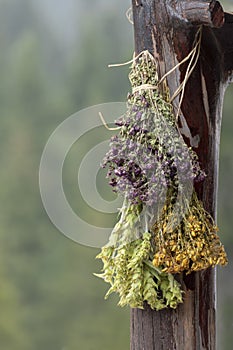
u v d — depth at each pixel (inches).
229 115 351.9
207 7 124.1
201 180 126.1
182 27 126.1
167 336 128.0
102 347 477.1
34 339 512.4
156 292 126.3
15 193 582.9
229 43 128.5
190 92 127.1
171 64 126.7
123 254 126.1
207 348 128.5
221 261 125.8
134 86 127.3
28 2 775.7
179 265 125.1
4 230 561.6
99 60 672.4
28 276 537.6
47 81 710.5
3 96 695.1
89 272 510.9
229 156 345.4
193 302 127.6
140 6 127.2
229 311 288.8
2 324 510.3
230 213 338.0
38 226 562.6
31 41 732.7
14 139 642.8
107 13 709.9
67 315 504.7
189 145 127.0
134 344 129.1
